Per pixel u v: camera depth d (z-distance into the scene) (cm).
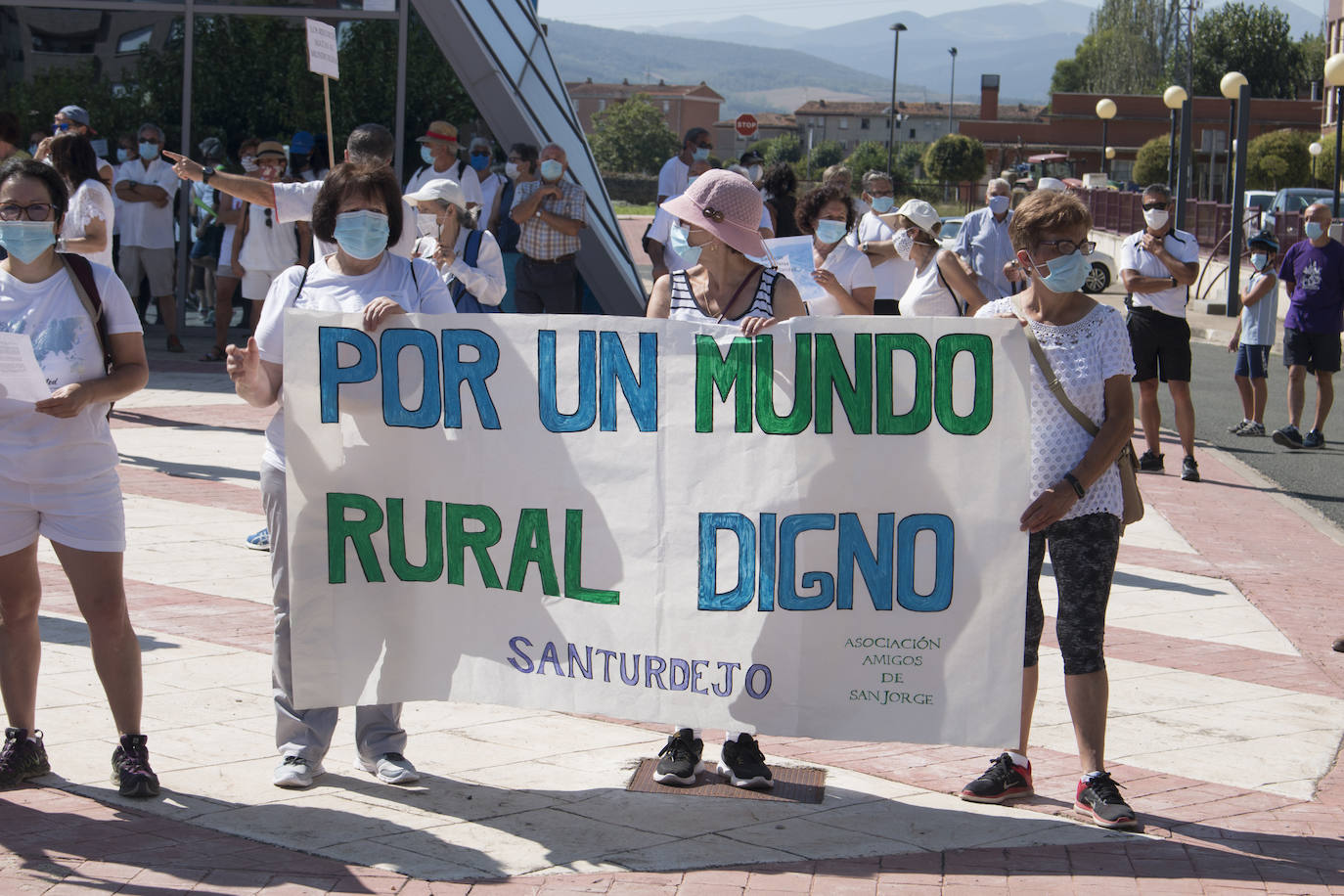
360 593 442
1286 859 410
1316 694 596
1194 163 6328
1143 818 444
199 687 540
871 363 418
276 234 1434
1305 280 1295
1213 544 904
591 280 1466
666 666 432
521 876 385
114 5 1598
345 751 490
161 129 1620
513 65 1602
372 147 586
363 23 1579
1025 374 414
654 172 12531
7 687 441
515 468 435
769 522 425
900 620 424
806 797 456
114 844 397
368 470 439
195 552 752
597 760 487
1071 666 443
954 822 436
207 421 1175
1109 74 12069
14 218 413
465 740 504
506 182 1354
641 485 430
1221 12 10344
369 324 432
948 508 420
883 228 895
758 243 442
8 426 423
